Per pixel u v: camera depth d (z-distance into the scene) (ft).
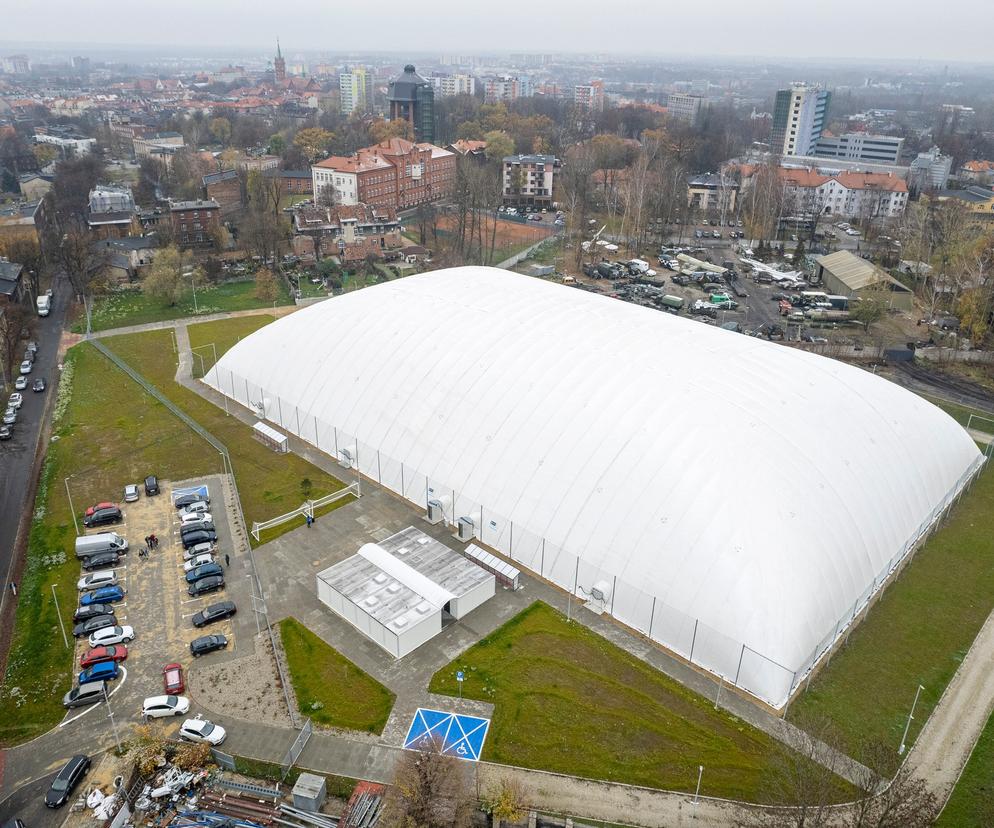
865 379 222.69
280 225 483.92
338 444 228.43
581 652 155.84
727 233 578.25
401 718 140.67
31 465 237.25
